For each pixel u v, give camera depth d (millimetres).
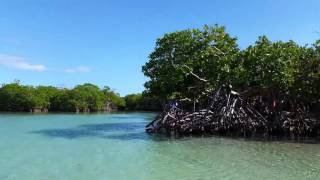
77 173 20078
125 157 24766
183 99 41031
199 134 37688
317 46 35000
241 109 38125
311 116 37281
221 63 35562
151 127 40688
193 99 41438
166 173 20016
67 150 27609
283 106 39844
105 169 21047
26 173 20031
